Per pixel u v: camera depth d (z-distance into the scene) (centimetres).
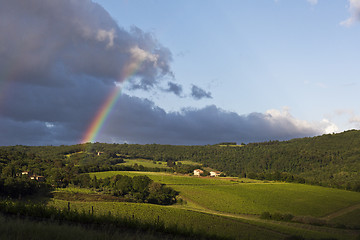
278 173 14425
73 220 1867
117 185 10319
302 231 5053
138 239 1495
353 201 9788
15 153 13838
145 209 6912
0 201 2100
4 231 1280
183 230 1952
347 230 6038
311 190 11550
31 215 1903
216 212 8500
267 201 9888
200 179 13612
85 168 13712
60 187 9706
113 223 1850
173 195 10319
